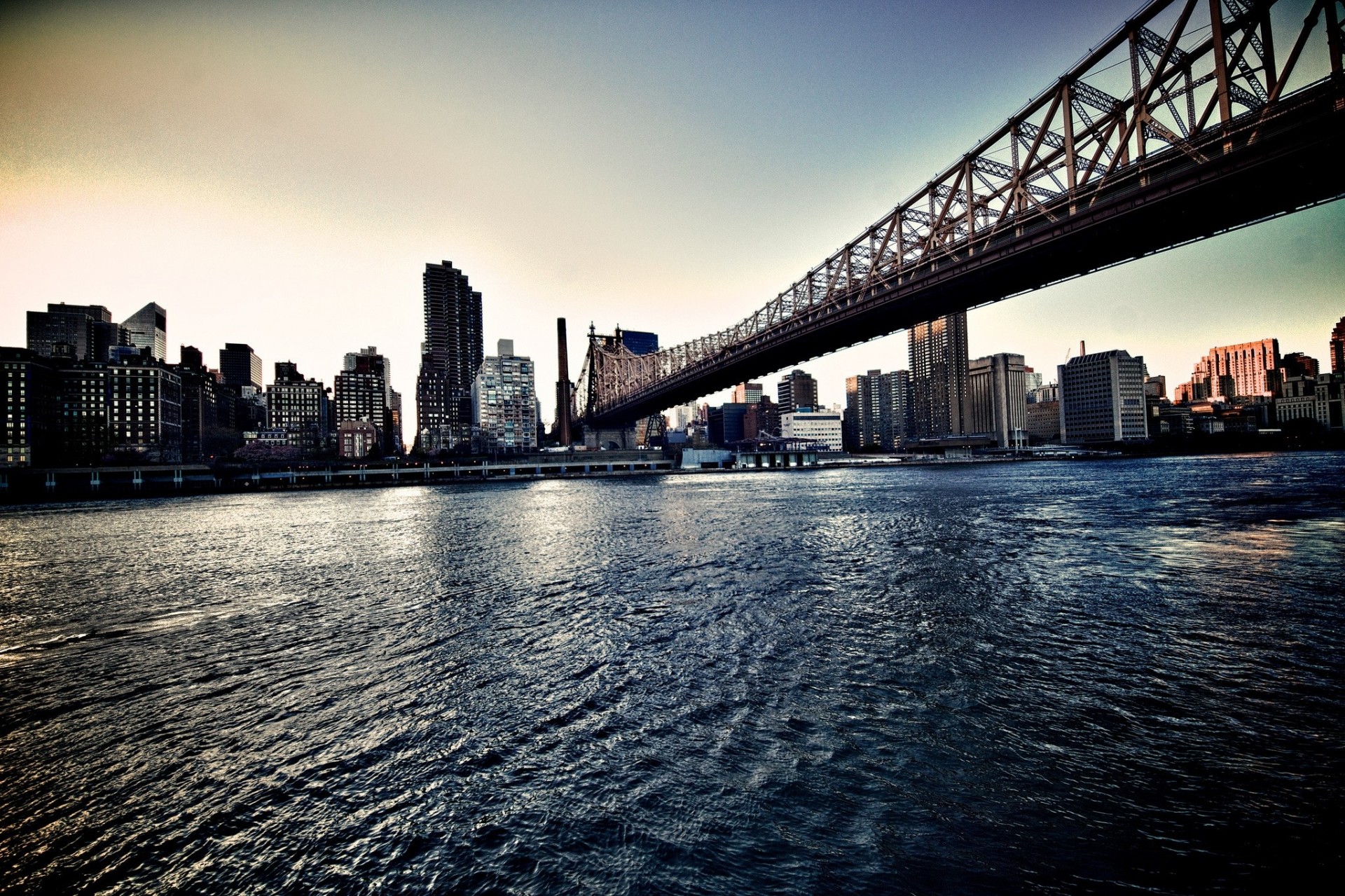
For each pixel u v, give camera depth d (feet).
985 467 577.43
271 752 30.55
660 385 505.66
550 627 52.37
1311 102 115.03
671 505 203.82
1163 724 30.22
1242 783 24.70
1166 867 19.71
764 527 127.44
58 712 36.94
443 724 32.99
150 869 21.88
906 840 21.65
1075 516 131.95
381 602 65.67
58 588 81.10
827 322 281.54
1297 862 19.65
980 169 204.03
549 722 32.65
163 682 41.75
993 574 70.13
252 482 488.44
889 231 245.04
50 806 26.40
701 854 21.26
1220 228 162.40
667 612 56.13
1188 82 139.33
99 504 318.86
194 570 94.53
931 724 30.83
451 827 23.58
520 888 19.81
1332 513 122.62
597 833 22.74
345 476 503.61
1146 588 60.80
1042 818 22.70
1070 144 165.99
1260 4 123.34
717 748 28.96
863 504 181.47
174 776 28.58
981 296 232.32
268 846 22.97
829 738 29.63
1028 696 34.12
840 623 50.11
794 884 19.52
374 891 20.06
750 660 41.55
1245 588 59.52
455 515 192.54
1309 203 145.59
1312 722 30.09
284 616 60.39
